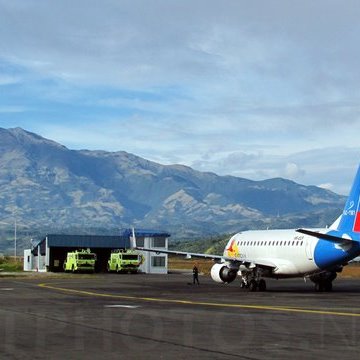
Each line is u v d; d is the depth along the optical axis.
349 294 54.44
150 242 123.00
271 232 62.91
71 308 38.94
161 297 49.97
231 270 61.97
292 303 43.19
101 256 133.12
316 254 56.16
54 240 124.81
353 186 54.66
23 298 48.38
